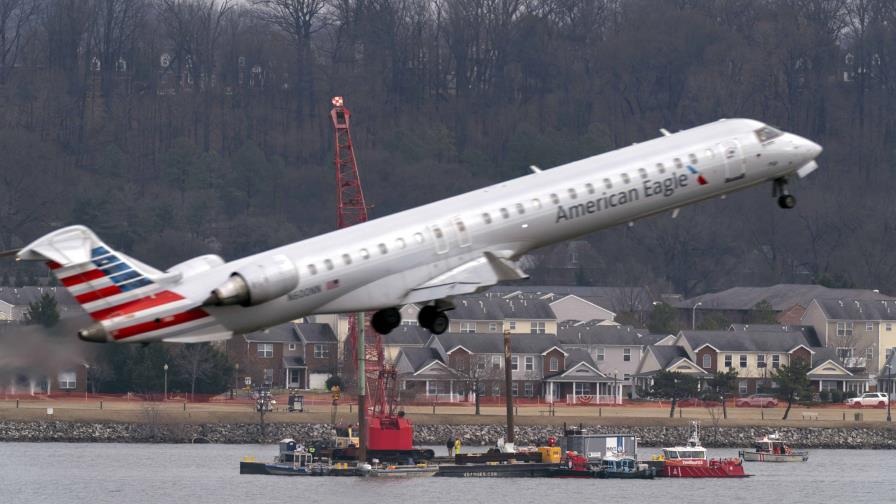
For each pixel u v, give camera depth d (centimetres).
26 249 18688
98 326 18875
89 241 18862
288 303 19438
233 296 18850
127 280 19000
